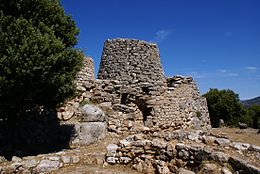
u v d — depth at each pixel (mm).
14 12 9883
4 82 8656
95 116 13133
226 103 38094
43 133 12102
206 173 7492
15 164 8484
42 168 8703
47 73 9477
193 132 9953
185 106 17719
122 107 14570
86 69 15055
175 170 8461
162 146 8961
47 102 10633
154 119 15062
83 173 8586
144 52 16781
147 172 8820
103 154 10047
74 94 11430
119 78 16125
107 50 17312
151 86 15570
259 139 17047
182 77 18359
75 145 11672
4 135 10797
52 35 9977
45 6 10453
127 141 9836
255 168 6730
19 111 10102
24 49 8898
